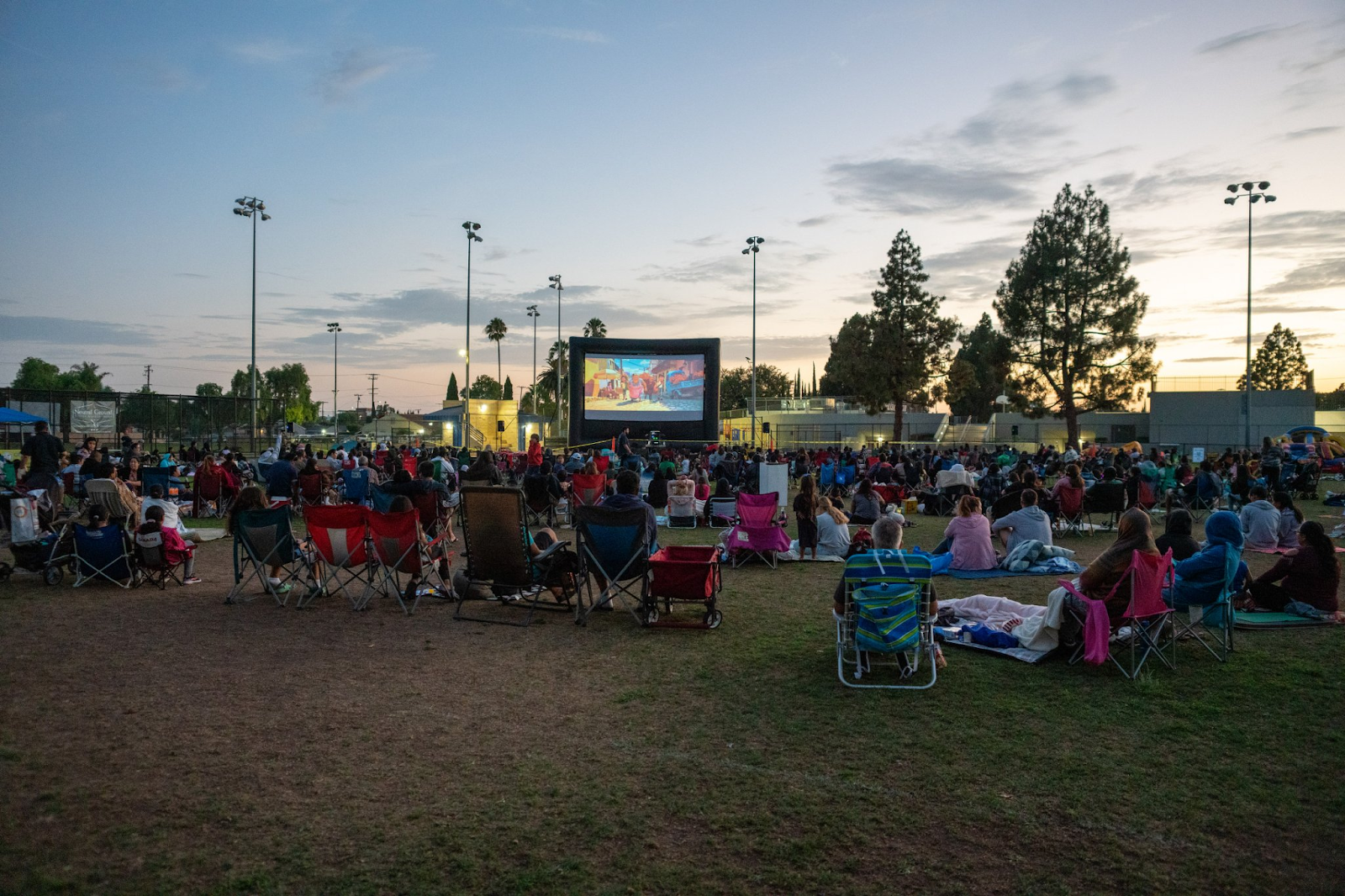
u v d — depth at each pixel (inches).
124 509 459.8
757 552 457.4
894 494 735.7
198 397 1317.7
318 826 147.6
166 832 144.3
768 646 278.8
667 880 131.3
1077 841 145.4
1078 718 207.8
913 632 230.8
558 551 322.7
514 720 203.8
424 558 369.4
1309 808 158.9
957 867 136.6
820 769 175.3
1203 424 1829.5
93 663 247.9
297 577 347.9
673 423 1476.4
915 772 173.8
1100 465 988.6
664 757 180.9
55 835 142.2
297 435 2556.6
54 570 375.2
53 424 1202.0
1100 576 250.1
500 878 131.3
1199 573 270.1
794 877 132.8
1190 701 220.7
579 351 1471.5
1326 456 1123.3
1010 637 273.3
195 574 409.7
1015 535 450.0
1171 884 132.2
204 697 217.9
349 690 225.8
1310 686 233.6
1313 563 312.8
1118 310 1632.6
